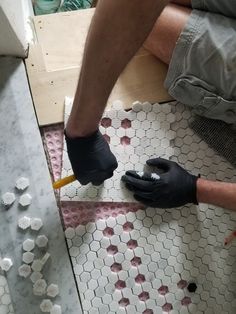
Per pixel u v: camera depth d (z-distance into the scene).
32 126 1.21
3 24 1.06
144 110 1.24
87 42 0.82
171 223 1.20
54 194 1.18
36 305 1.13
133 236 1.18
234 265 1.21
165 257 1.19
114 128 1.23
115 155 1.22
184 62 1.10
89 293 1.15
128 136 1.23
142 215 1.20
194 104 1.18
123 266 1.17
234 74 1.02
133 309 1.16
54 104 1.23
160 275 1.18
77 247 1.16
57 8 1.45
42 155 1.20
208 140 1.25
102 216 1.19
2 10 0.99
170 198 1.13
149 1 0.74
